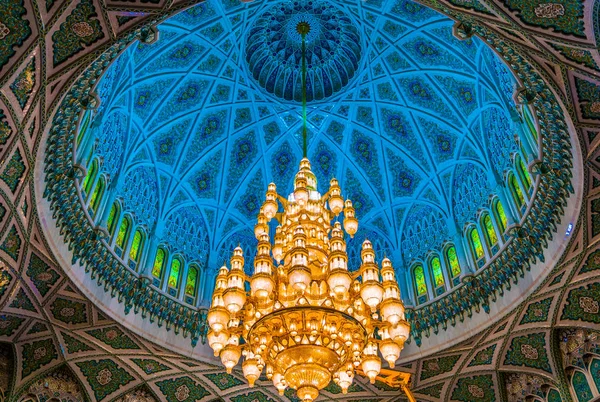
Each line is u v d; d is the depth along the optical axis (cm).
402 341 1145
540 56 1048
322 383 1120
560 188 1331
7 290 1309
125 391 1634
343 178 2041
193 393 1703
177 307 1683
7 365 1433
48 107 1100
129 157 1728
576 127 1158
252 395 1730
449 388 1688
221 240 1942
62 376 1545
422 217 1928
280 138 2039
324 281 1173
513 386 1611
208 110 1922
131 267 1628
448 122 1855
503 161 1655
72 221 1403
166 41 1698
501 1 945
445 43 1731
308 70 1989
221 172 1986
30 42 968
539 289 1448
